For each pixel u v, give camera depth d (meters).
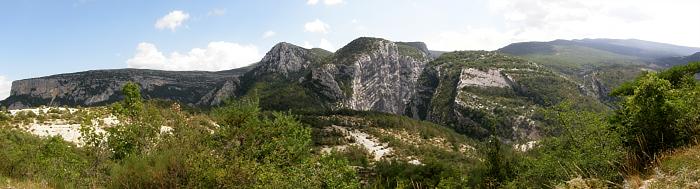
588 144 11.82
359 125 161.62
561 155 14.71
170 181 10.30
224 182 10.48
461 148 148.38
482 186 33.25
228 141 12.89
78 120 51.81
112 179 10.80
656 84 9.57
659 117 9.31
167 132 13.21
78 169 14.76
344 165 19.58
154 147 13.13
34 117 50.78
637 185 7.20
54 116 52.59
